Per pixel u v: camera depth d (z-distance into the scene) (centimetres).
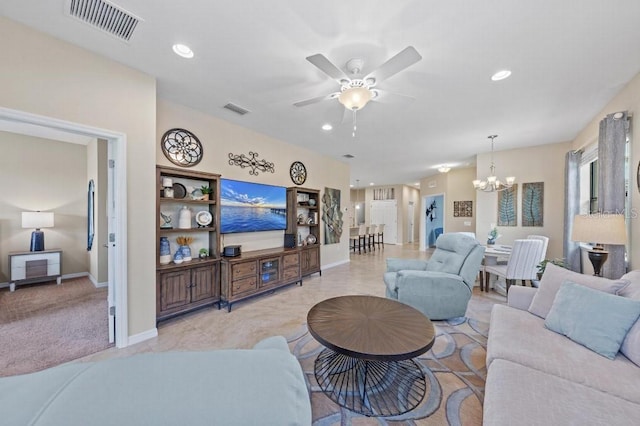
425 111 331
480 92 281
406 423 150
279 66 238
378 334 175
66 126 203
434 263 339
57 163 468
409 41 202
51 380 41
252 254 369
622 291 173
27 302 348
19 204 433
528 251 349
